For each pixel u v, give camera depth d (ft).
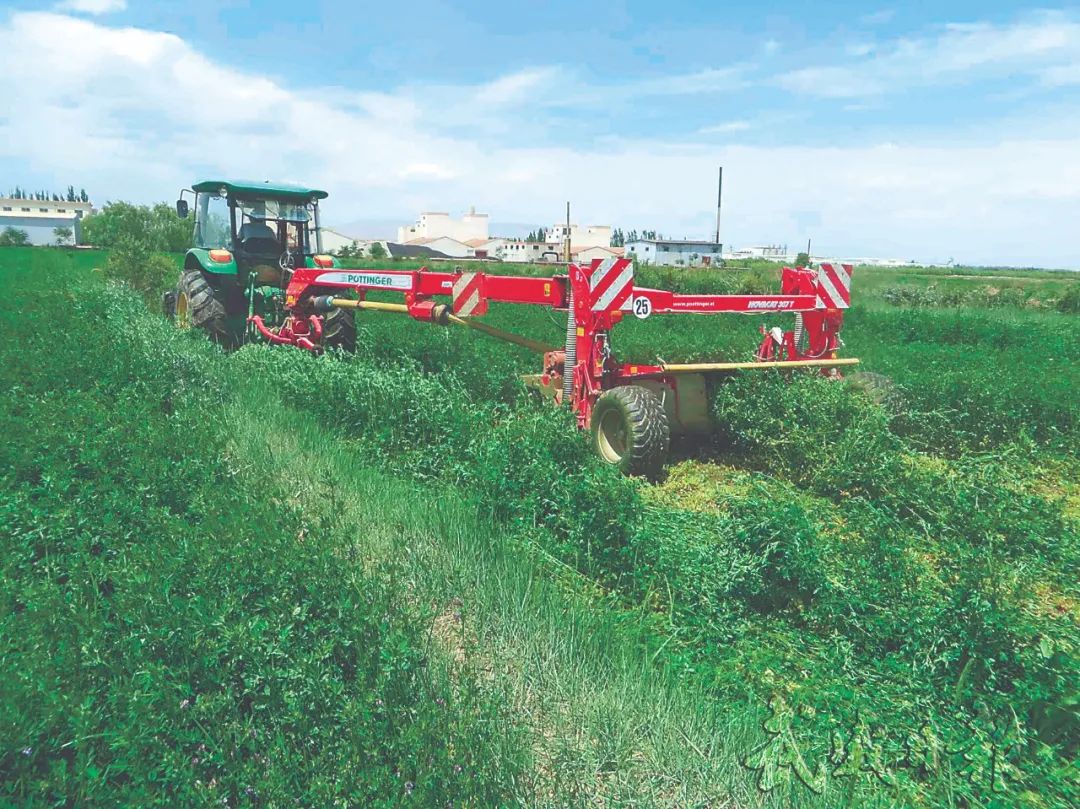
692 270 114.83
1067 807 9.01
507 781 9.14
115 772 9.00
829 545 15.30
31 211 436.76
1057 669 10.85
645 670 11.65
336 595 11.70
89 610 11.39
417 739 8.95
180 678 10.18
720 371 25.20
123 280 64.80
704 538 15.78
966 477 19.57
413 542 15.61
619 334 43.62
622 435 22.41
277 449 21.58
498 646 12.56
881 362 35.68
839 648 12.27
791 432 22.81
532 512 16.70
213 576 11.89
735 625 13.26
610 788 9.64
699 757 10.07
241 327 39.45
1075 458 26.14
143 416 19.89
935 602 12.91
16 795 8.55
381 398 23.76
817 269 26.35
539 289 25.05
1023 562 15.44
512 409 27.09
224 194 37.45
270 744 9.40
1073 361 43.19
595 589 14.52
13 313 40.86
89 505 15.19
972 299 95.86
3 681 9.38
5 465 17.01
